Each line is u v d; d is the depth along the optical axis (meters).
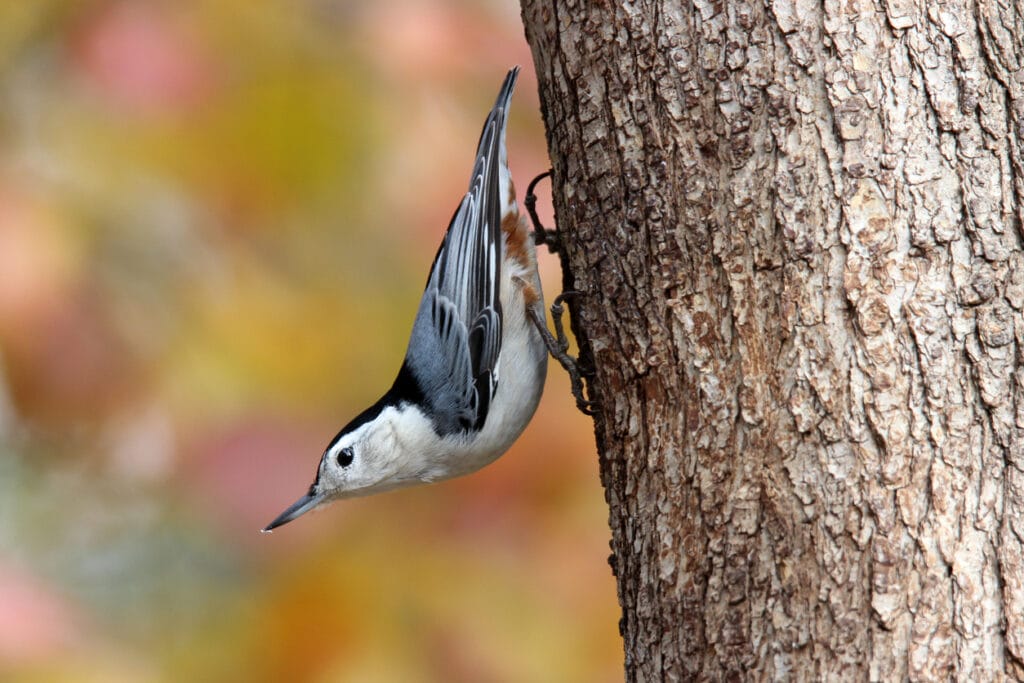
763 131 6.03
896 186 5.86
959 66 5.89
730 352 6.08
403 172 8.73
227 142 8.41
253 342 8.46
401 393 8.74
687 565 6.12
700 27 6.16
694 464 6.13
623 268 6.42
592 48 6.50
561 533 8.66
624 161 6.39
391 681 8.25
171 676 8.31
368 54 8.80
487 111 8.99
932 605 5.63
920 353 5.77
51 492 10.03
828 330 5.86
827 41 5.95
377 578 8.54
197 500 8.42
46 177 8.13
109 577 9.91
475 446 8.73
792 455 5.89
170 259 8.38
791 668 5.80
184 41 8.41
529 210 9.12
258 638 8.48
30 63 8.28
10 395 7.92
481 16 9.20
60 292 7.89
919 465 5.72
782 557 5.87
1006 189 5.82
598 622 8.47
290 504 8.49
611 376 6.54
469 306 8.55
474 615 8.41
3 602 7.62
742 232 6.05
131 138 8.27
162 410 8.20
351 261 8.75
